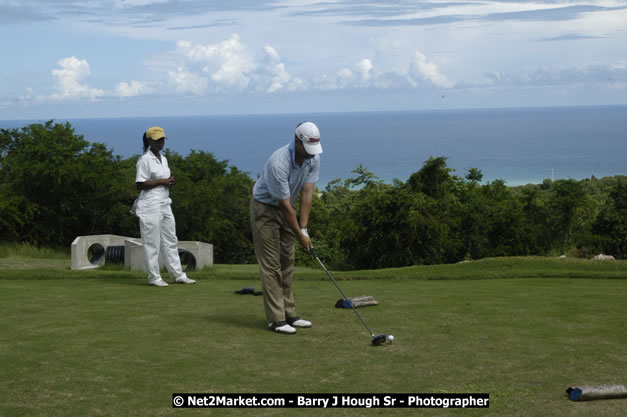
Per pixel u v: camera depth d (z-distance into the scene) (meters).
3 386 3.68
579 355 4.34
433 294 6.97
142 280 8.50
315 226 27.47
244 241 25.22
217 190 23.72
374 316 5.72
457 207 24.89
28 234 20.89
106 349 4.53
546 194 28.12
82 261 11.33
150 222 7.92
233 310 6.06
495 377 3.84
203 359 4.27
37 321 5.49
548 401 3.39
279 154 5.16
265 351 4.49
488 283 7.92
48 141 21.67
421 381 3.76
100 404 3.38
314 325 5.36
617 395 3.43
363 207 24.27
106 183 21.66
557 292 7.04
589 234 25.39
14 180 21.11
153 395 3.52
